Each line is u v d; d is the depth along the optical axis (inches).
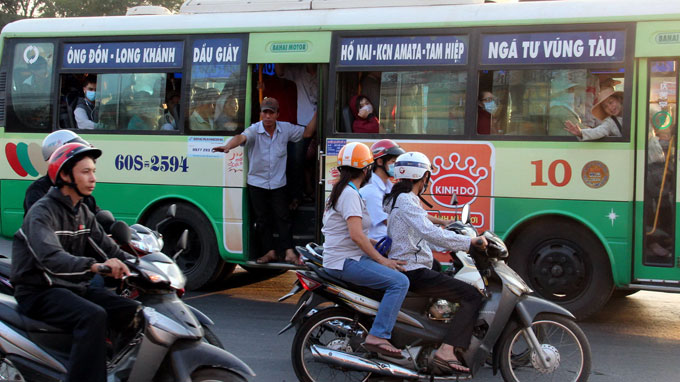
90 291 165.2
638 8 276.2
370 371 190.1
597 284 282.5
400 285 188.4
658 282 273.1
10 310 164.7
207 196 328.5
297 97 347.6
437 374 192.7
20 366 162.4
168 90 335.6
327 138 313.1
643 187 274.4
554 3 287.7
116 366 161.3
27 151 351.9
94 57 345.7
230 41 326.6
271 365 228.5
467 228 198.8
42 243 150.8
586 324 288.0
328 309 199.2
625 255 275.3
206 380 158.4
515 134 290.0
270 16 322.7
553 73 286.0
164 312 160.1
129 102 340.8
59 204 158.1
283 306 313.1
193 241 338.3
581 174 280.5
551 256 288.0
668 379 218.2
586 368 194.7
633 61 275.6
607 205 277.6
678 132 270.5
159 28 336.5
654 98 274.2
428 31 301.7
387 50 307.0
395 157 213.8
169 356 158.2
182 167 331.6
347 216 190.7
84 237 165.3
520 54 290.2
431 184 299.6
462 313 190.5
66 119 349.1
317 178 315.9
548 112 286.2
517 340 213.3
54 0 978.1
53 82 350.3
